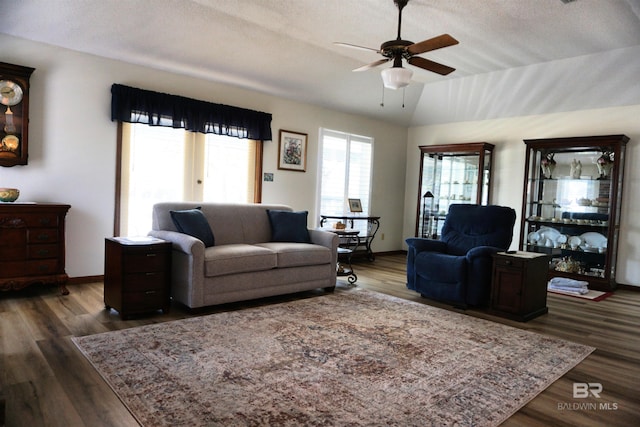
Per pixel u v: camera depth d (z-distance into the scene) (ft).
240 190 17.94
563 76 17.20
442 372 8.13
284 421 6.15
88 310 11.30
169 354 8.45
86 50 13.69
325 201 21.25
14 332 9.43
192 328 10.08
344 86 19.27
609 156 17.35
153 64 14.97
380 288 15.58
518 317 12.02
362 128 22.67
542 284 12.83
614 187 16.79
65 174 13.58
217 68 15.96
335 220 21.68
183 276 11.46
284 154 19.27
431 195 23.29
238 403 6.63
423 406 6.77
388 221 24.64
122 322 10.38
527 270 11.89
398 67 10.93
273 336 9.75
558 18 12.54
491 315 12.52
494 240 14.21
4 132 12.37
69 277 13.93
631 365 8.98
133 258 10.57
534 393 7.43
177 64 15.23
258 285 12.60
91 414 6.20
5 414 5.97
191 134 16.37
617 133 17.52
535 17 12.53
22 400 6.52
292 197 19.77
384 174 24.16
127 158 14.90
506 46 15.21
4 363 7.81
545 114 19.47
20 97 12.42
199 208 13.73
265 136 18.15
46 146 13.19
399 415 6.46
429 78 20.10
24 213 11.80
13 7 11.47
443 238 15.48
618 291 16.96
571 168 18.69
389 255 24.39
